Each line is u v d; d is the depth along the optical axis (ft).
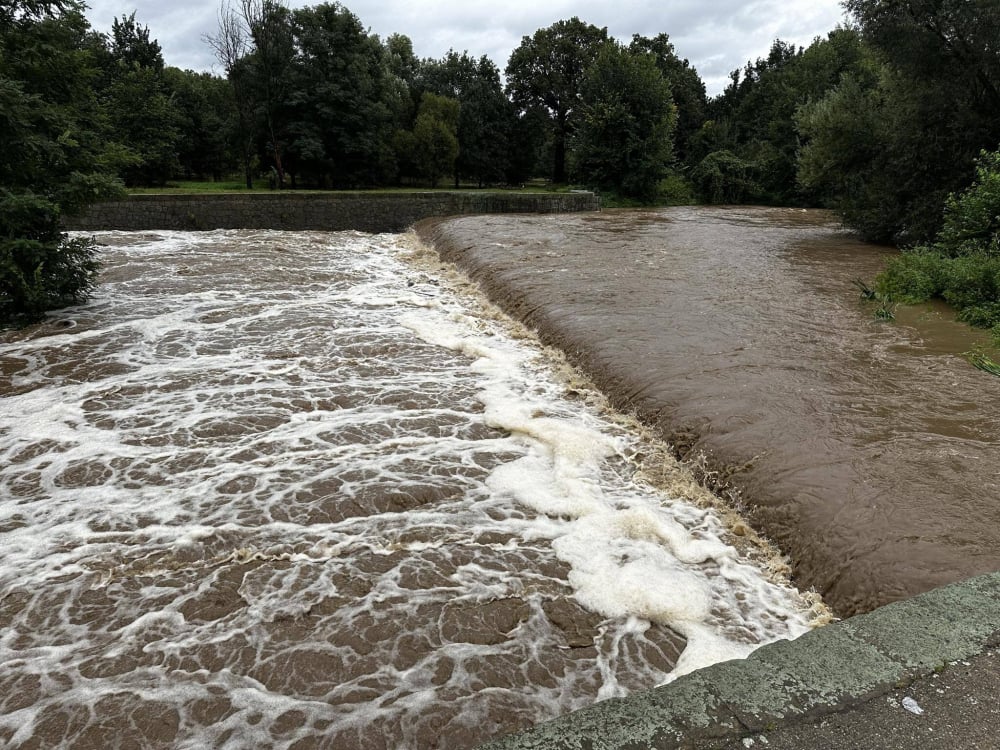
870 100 60.03
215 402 23.09
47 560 14.61
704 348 25.41
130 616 12.96
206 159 117.91
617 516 16.21
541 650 12.18
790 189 122.11
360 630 12.59
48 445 19.85
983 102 50.78
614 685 11.39
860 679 8.07
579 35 137.28
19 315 32.01
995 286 30.04
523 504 16.90
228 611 13.10
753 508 15.93
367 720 10.59
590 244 54.39
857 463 16.11
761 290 36.06
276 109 100.07
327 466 18.67
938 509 14.03
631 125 111.04
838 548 13.67
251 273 45.44
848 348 25.36
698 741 7.25
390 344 29.86
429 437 20.56
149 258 50.16
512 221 73.20
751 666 8.35
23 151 30.48
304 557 14.74
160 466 18.65
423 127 112.16
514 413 21.89
